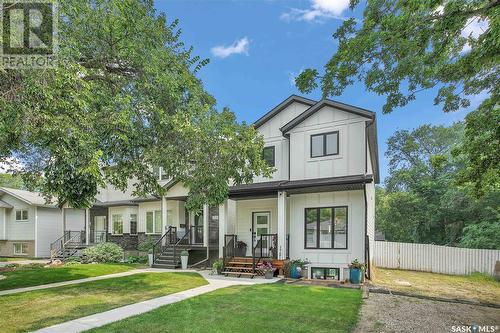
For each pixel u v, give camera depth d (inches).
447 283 566.9
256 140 482.9
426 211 1115.9
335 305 351.6
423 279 608.4
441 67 297.1
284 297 389.4
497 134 393.1
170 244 786.2
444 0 241.4
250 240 714.8
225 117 464.8
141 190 473.1
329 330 273.6
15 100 262.4
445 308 362.6
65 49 309.0
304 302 364.2
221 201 465.7
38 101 270.8
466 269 692.7
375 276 614.2
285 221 618.5
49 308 350.3
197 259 762.8
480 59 264.1
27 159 563.2
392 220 1252.5
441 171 1288.1
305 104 685.3
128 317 313.1
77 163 298.5
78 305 362.9
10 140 309.4
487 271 671.1
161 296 408.5
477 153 431.2
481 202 885.2
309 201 634.8
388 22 261.0
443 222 1097.4
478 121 398.9
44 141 288.7
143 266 746.8
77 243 1024.2
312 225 627.2
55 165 307.7
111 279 541.3
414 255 764.6
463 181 486.3
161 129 437.4
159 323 292.7
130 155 424.8
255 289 443.5
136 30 411.8
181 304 360.5
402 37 263.6
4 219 1125.7
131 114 391.9
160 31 444.5
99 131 353.1
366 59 287.3
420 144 1605.6
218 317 309.4
